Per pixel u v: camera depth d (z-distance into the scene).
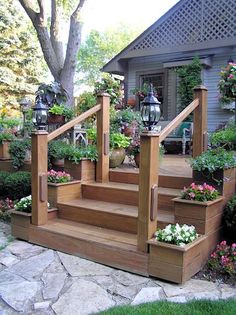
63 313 2.32
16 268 3.02
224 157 3.25
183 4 8.03
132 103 8.80
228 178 3.22
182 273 2.62
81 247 3.23
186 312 2.22
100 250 3.09
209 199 2.98
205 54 8.08
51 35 7.81
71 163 4.32
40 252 3.39
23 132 6.14
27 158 5.41
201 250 2.86
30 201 3.86
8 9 16.62
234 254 2.91
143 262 2.82
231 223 3.12
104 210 3.60
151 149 2.80
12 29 16.66
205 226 2.90
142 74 9.13
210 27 7.75
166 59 8.68
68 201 4.00
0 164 5.76
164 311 2.24
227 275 2.79
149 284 2.68
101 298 2.49
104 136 4.32
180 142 7.57
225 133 4.24
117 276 2.84
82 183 4.24
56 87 5.98
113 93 6.20
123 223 3.45
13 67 16.88
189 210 2.97
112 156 4.54
